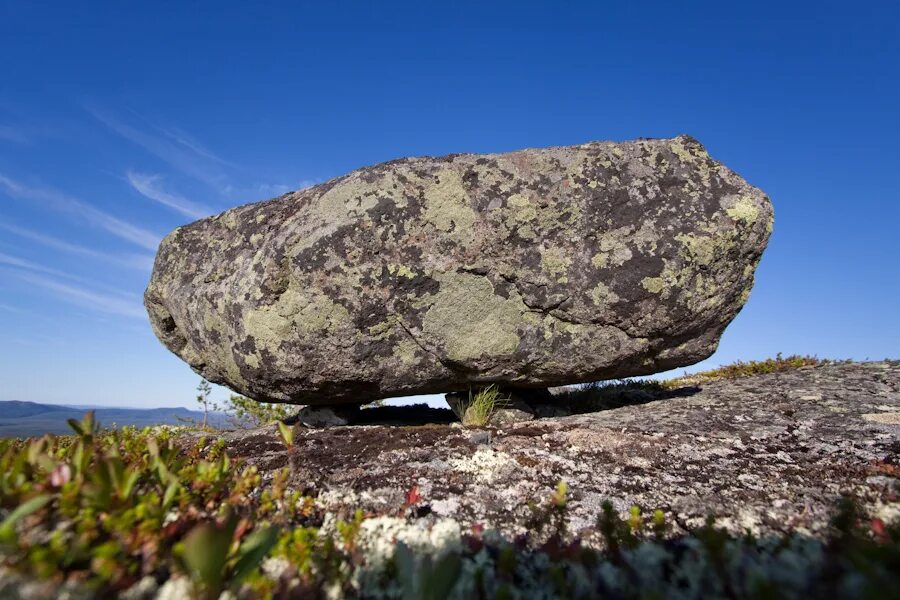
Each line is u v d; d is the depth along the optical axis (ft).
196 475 11.48
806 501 12.57
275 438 19.19
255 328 19.40
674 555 9.27
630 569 8.17
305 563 8.45
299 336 19.19
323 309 19.02
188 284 21.85
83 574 7.39
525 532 11.27
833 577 7.10
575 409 25.64
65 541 7.82
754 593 6.94
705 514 11.99
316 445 17.78
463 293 19.84
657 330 20.85
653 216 20.25
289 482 13.94
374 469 15.11
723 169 21.17
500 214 19.75
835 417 19.04
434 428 19.61
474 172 20.11
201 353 22.25
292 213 20.57
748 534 9.47
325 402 22.17
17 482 9.17
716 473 14.83
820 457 15.79
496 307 20.16
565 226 20.03
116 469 8.71
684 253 20.07
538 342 20.61
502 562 8.35
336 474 14.79
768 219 20.63
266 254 19.51
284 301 19.08
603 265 20.04
